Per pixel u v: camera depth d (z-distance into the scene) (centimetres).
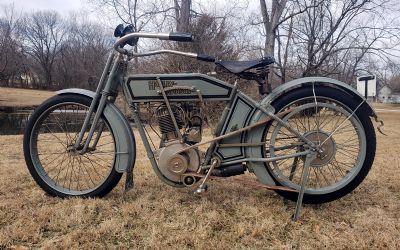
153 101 289
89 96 310
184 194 322
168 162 285
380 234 249
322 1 1218
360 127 284
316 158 286
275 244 241
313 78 283
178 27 1291
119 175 309
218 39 1116
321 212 287
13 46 5353
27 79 5806
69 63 5531
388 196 323
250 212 283
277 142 314
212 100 285
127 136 300
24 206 295
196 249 233
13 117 1748
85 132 315
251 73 288
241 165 292
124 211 281
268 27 1319
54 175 382
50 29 5728
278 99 285
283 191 296
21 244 238
